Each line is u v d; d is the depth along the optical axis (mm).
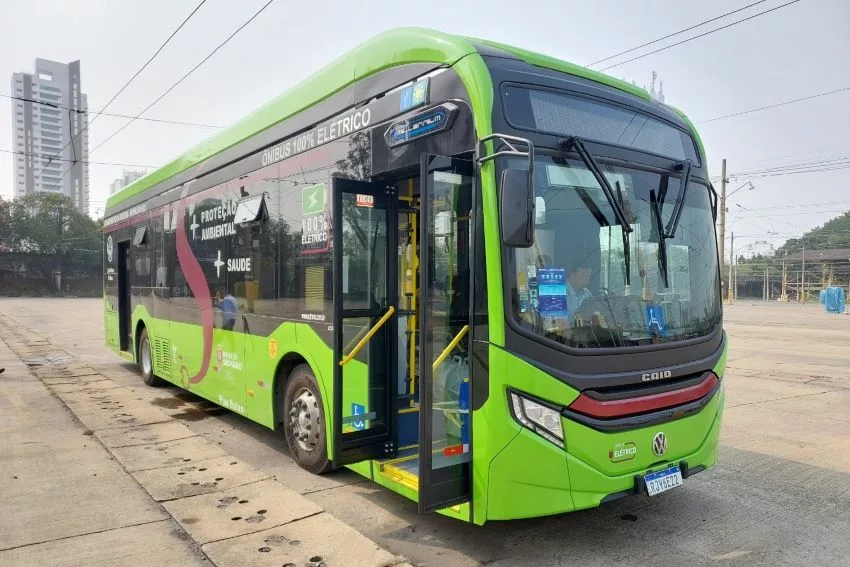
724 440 6895
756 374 11719
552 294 3734
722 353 4609
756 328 23922
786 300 60469
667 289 4297
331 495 5051
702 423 4305
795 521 4602
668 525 4504
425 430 3648
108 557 3889
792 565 3891
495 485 3602
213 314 7441
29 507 4734
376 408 4805
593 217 3945
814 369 12383
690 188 4676
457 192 3801
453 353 3893
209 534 4230
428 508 3607
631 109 4430
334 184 4488
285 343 5773
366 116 4840
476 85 3764
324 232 5184
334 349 4543
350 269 4641
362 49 5023
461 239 3896
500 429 3574
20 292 58594
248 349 6527
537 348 3619
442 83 4070
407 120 4324
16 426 7438
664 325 4207
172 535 4219
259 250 6352
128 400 9156
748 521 4594
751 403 8953
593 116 4176
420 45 4336
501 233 3447
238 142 6965
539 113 3906
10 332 22016
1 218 58000
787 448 6578
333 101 5305
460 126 3883
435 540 4195
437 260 3773
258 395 6332
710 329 4531
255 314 6391
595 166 3947
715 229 4867
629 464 3832
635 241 4172
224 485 5262
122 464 5867
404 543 4141
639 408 3893
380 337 4844
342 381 4570
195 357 7984
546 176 3803
